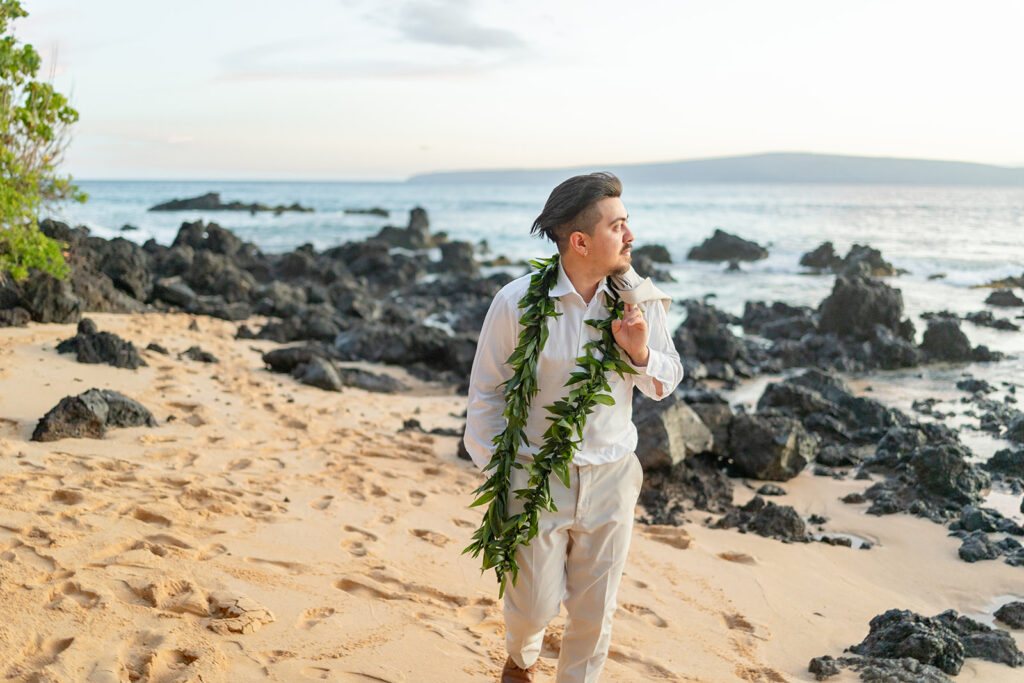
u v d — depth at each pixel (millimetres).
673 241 48969
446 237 48500
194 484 5605
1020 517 7355
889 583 5871
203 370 10734
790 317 19562
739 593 5223
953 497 7785
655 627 4461
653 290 2617
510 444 2613
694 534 6664
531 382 2557
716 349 15281
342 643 3512
